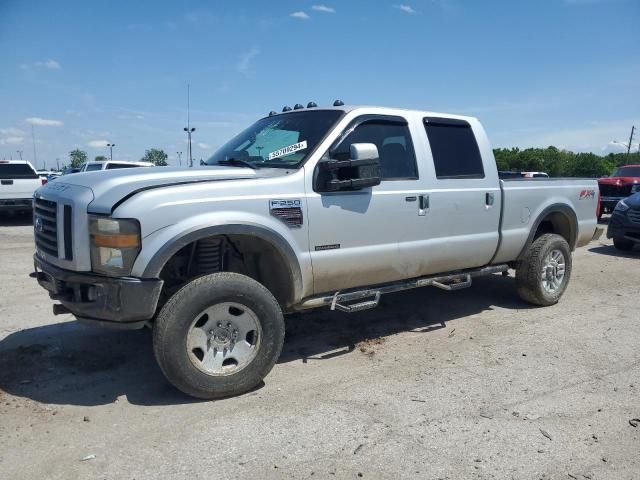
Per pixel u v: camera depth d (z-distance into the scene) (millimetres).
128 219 3535
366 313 6145
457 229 5355
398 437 3355
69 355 4703
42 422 3518
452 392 4023
